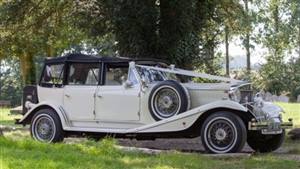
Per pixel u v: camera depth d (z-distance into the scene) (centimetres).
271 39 4572
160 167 740
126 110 1034
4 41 2078
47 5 1802
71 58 1112
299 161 870
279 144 1042
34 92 1152
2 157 719
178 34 1520
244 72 4556
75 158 749
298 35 4791
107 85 1065
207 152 945
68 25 1891
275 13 4488
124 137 1053
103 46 1902
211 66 1914
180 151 1002
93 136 1084
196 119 956
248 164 823
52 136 1093
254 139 1052
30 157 735
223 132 933
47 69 1140
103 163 737
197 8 1634
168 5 1494
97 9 1647
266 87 4619
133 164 760
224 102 934
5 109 3117
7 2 1806
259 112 971
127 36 1506
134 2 1450
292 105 2897
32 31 1908
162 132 988
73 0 1739
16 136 1230
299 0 4594
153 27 1505
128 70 1052
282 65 4812
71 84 1105
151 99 1002
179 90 978
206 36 1908
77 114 1087
